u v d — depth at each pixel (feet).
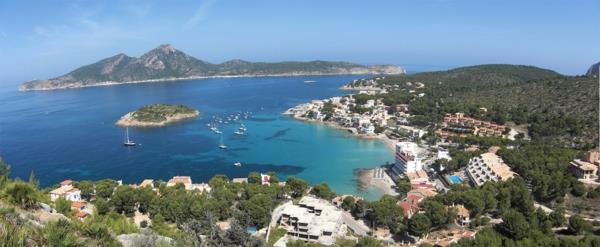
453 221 404.98
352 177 638.94
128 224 167.12
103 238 120.06
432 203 400.26
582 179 478.18
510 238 339.57
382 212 413.18
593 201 433.48
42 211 154.20
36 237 101.14
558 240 298.97
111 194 481.87
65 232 105.19
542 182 461.78
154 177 643.04
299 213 397.80
